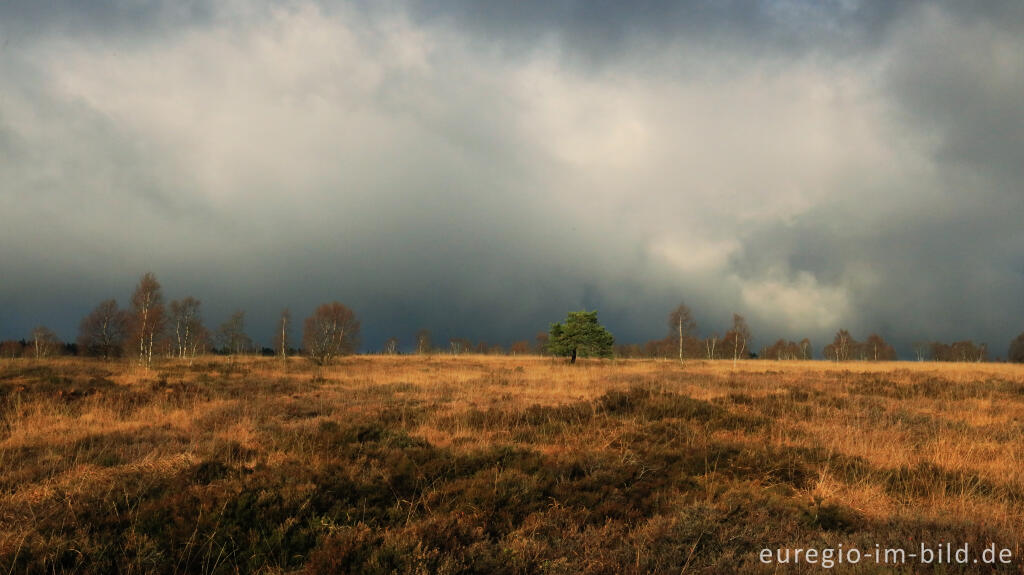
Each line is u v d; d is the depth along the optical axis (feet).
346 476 21.86
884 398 54.29
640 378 77.51
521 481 21.65
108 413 41.11
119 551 15.03
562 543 16.26
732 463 25.98
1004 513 19.36
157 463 24.02
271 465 24.07
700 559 15.37
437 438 32.94
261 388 61.82
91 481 21.34
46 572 13.73
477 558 14.99
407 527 16.90
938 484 23.48
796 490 22.97
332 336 139.23
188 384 60.29
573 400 48.19
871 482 24.00
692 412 39.81
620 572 14.48
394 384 68.90
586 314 145.59
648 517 19.30
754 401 47.70
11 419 37.65
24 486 21.34
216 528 16.28
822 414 42.50
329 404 48.93
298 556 15.60
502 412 40.29
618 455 26.58
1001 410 46.75
